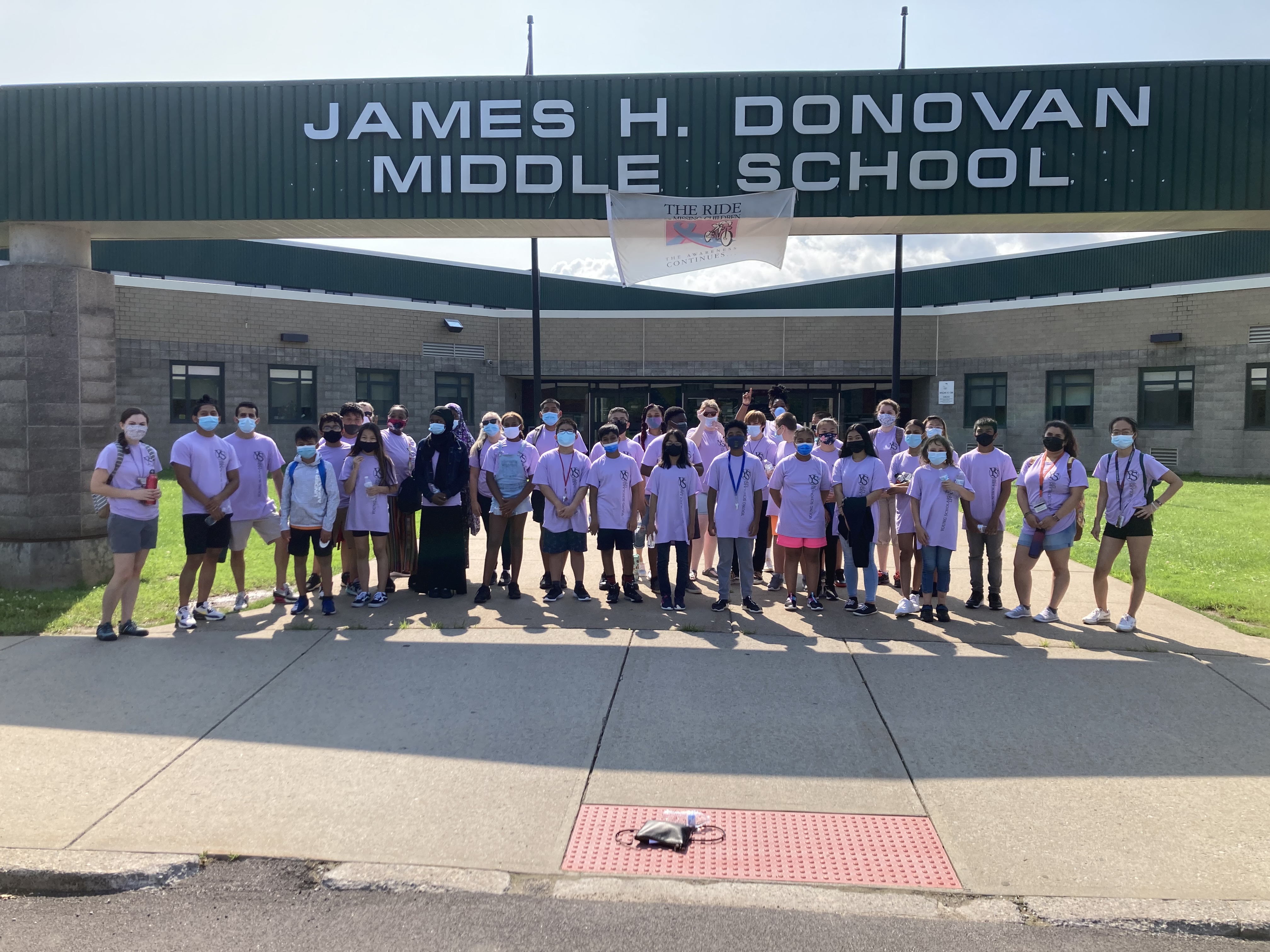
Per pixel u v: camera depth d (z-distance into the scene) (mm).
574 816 4438
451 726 5520
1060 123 8188
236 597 8695
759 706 5828
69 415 9055
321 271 27641
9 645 7148
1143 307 23984
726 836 4250
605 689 6141
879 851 4121
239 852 4105
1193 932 3568
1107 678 6375
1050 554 7891
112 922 3643
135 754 5113
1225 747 5184
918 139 8336
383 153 8664
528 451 8672
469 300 29844
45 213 8844
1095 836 4223
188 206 8758
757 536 9367
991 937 3527
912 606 8094
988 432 8219
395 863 4023
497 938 3518
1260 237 24469
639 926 3592
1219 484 20750
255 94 8719
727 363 27125
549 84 8547
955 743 5258
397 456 9055
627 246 8750
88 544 9180
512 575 8688
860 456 8102
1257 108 8062
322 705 5855
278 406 24172
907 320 26766
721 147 8477
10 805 4504
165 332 22484
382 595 8445
